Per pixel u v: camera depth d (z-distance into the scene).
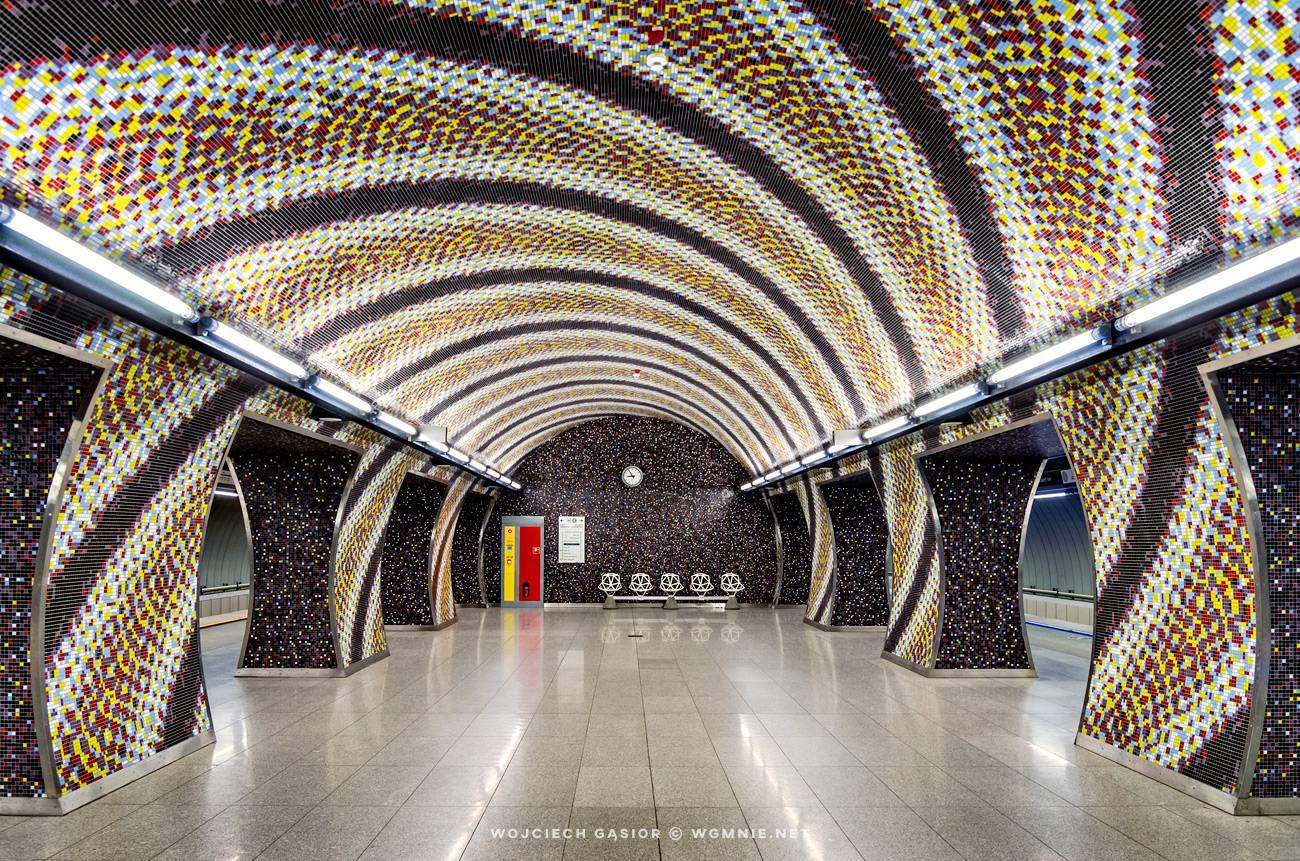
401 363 9.66
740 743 6.66
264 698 8.74
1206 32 3.48
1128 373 5.82
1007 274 6.04
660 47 4.67
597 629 15.95
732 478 22.61
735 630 15.73
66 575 5.26
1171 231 4.66
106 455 5.52
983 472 10.29
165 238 5.00
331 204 5.79
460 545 21.84
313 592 10.40
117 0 3.43
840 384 10.63
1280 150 3.78
